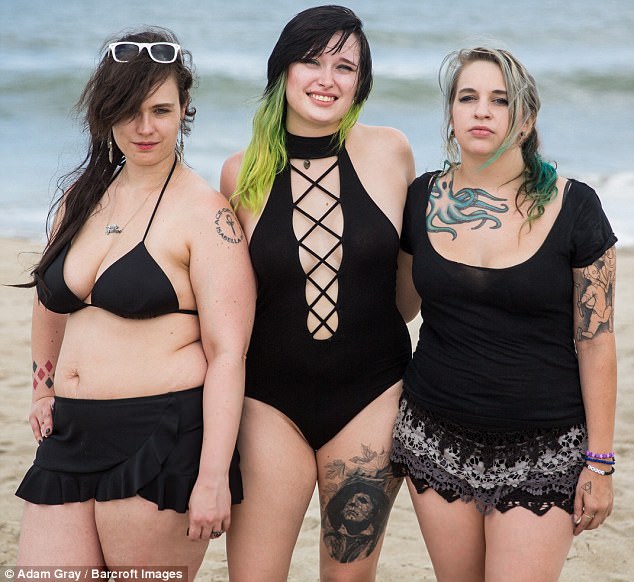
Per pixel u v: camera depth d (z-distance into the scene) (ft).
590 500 9.43
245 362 10.48
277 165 10.64
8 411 18.84
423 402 9.96
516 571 9.37
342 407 10.51
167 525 9.45
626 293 27.43
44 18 93.86
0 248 31.63
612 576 13.32
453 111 9.98
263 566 10.57
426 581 13.30
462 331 9.73
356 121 10.96
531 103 9.75
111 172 10.08
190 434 9.53
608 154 47.91
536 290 9.43
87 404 9.52
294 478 10.53
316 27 10.17
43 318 10.64
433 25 96.32
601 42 92.32
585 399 9.59
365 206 10.50
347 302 10.39
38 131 51.11
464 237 9.82
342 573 10.89
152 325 9.61
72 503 9.55
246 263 10.06
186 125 10.35
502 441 9.57
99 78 9.50
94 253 9.71
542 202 9.57
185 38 83.35
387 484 10.62
